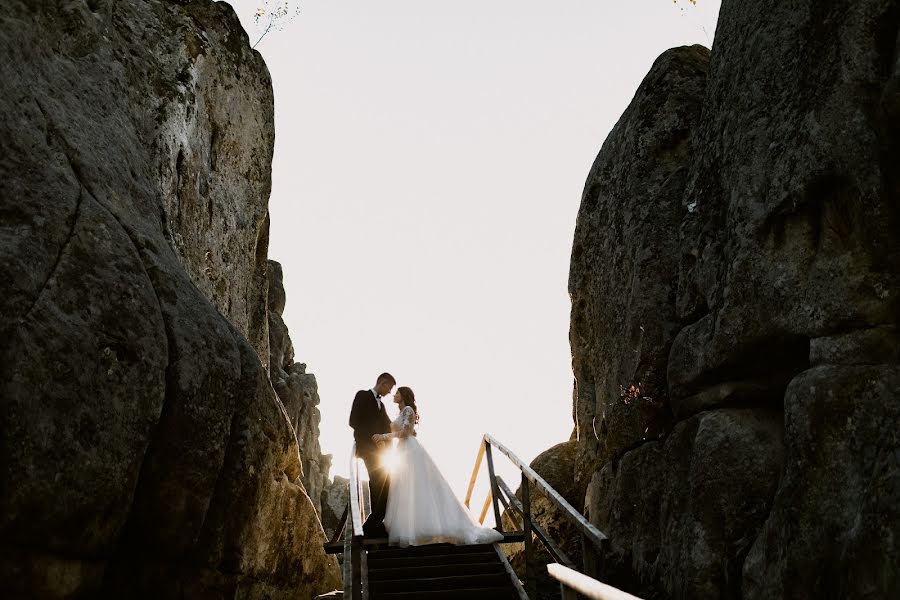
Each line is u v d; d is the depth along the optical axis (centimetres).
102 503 641
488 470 1091
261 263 1388
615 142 1241
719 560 777
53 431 594
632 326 1043
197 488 758
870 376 646
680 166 1110
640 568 936
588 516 1133
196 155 1114
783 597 658
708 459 827
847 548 595
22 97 701
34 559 591
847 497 627
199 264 1079
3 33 709
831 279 703
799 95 771
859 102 686
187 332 779
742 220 823
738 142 863
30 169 667
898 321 659
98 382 644
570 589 570
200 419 764
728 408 854
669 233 1053
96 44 918
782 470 714
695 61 1194
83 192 721
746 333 797
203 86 1161
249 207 1274
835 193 711
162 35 1102
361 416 1038
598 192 1259
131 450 673
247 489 842
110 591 703
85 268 668
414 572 904
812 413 674
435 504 949
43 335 601
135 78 997
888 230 662
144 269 745
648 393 1000
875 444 616
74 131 763
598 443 1170
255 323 1339
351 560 788
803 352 763
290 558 954
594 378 1200
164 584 747
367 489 1184
